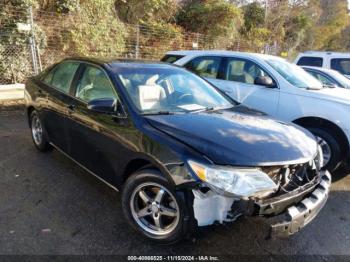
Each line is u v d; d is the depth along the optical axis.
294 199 2.40
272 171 2.36
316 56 9.91
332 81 7.26
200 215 2.26
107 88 3.17
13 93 7.67
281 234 2.27
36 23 8.55
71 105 3.48
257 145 2.47
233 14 16.33
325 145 4.32
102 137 2.99
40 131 4.41
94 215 3.01
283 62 5.48
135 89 3.11
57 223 2.85
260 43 21.02
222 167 2.22
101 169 3.14
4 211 2.99
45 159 4.28
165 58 6.60
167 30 12.88
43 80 4.35
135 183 2.62
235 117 3.08
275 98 4.79
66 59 4.08
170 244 2.55
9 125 5.84
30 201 3.20
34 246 2.52
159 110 3.03
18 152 4.50
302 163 2.49
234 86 5.26
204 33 16.17
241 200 2.17
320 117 4.35
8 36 7.88
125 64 3.50
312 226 3.12
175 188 2.33
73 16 9.37
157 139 2.51
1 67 8.00
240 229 2.91
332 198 3.78
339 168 4.76
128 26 11.46
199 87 3.72
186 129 2.60
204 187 2.22
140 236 2.72
